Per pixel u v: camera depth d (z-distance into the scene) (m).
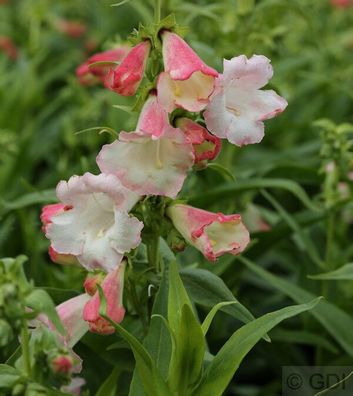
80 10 9.31
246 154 6.48
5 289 2.65
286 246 5.67
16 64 8.53
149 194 2.96
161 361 3.09
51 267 5.18
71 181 2.97
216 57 4.68
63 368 2.72
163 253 3.39
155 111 2.97
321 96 7.46
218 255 3.08
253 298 5.46
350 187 4.70
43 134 7.14
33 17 8.14
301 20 7.22
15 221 5.30
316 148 6.33
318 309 4.12
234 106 3.10
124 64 3.05
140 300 3.28
